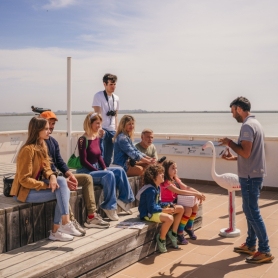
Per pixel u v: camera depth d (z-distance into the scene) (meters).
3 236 3.69
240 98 4.37
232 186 5.15
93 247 3.72
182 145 8.87
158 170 4.59
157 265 4.24
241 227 5.64
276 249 4.75
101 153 5.27
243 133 4.21
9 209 3.74
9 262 3.42
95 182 4.69
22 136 10.21
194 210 5.06
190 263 4.31
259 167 4.23
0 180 5.80
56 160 4.47
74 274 3.51
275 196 7.64
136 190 5.52
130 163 5.50
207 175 8.71
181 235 4.91
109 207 4.60
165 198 4.94
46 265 3.30
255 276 3.98
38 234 4.01
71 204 4.36
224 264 4.29
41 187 3.90
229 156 4.77
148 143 5.85
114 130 6.26
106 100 6.18
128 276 3.95
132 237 4.21
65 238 3.94
